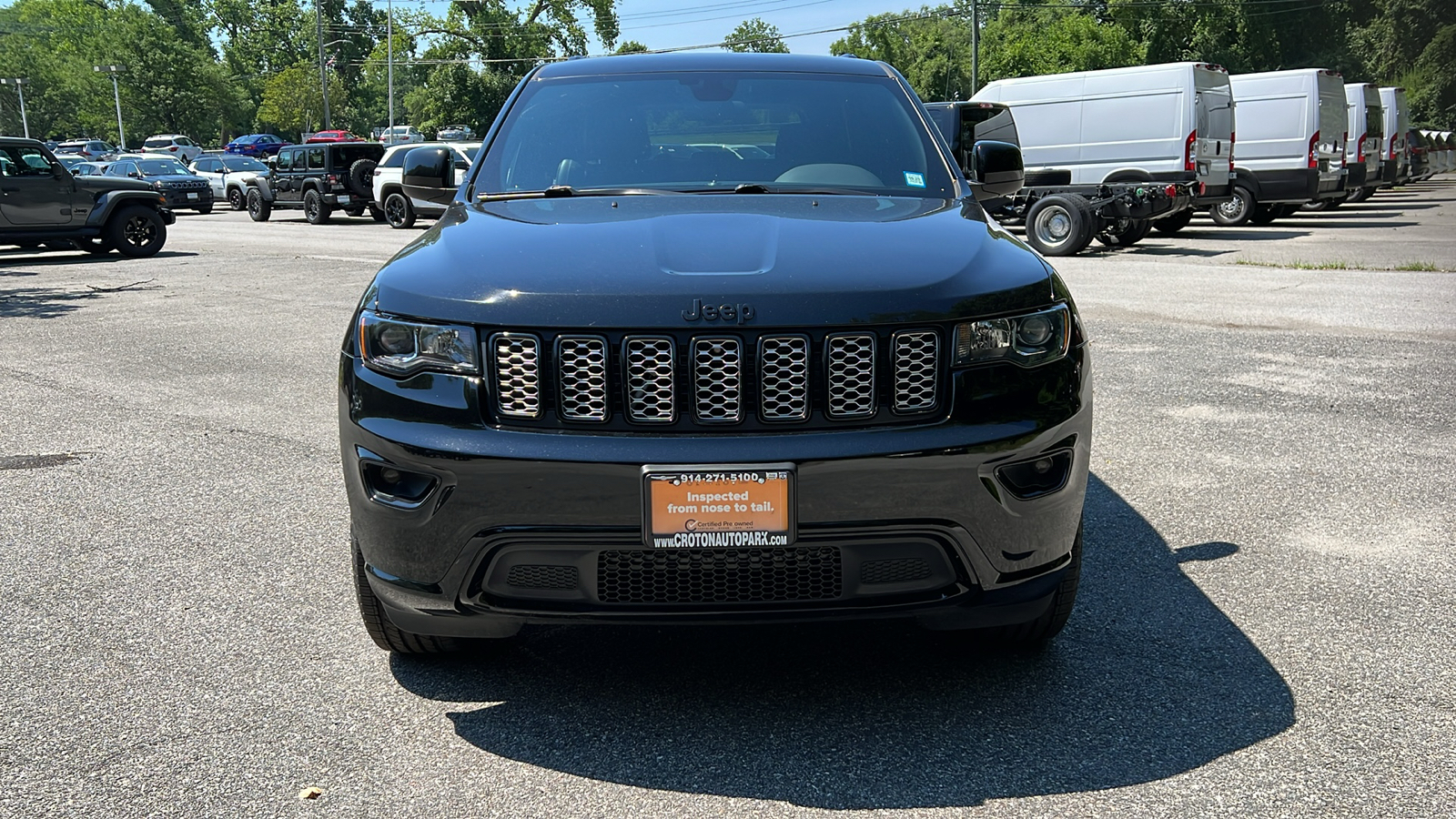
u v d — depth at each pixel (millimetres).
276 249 18703
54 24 118000
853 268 2754
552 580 2691
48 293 12680
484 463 2613
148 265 16109
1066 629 3467
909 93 4254
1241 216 20000
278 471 5312
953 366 2678
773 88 4148
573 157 3904
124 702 3061
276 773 2693
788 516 2578
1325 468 5145
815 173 3807
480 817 2500
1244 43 59156
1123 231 16250
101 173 32594
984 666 3207
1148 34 59469
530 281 2723
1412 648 3301
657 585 2666
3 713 2996
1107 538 4277
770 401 2625
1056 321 2826
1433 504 4617
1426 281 11516
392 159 24656
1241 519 4473
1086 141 17359
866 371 2645
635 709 2988
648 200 3541
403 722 2938
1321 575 3881
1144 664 3213
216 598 3791
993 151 4109
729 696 3051
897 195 3709
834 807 2520
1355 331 8656
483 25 68750
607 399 2617
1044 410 2758
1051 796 2549
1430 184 35250
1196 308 9922
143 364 8109
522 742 2828
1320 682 3094
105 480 5191
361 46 105375
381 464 2758
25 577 3996
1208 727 2852
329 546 4293
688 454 2570
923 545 2668
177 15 106938
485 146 4055
